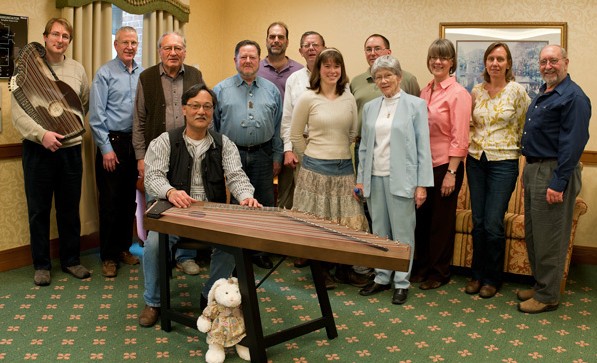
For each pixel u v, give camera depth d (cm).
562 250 345
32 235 385
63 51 383
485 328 326
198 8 534
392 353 294
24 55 368
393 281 393
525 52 464
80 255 448
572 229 383
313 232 269
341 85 372
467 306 358
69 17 414
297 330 293
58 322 322
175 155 318
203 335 310
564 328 328
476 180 379
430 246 394
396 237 362
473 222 384
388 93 356
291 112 416
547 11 456
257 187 413
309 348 298
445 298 371
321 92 373
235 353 292
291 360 285
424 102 356
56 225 440
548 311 352
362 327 324
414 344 304
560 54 330
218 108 402
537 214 344
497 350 299
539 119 338
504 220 399
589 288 398
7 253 410
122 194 418
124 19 508
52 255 440
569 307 360
